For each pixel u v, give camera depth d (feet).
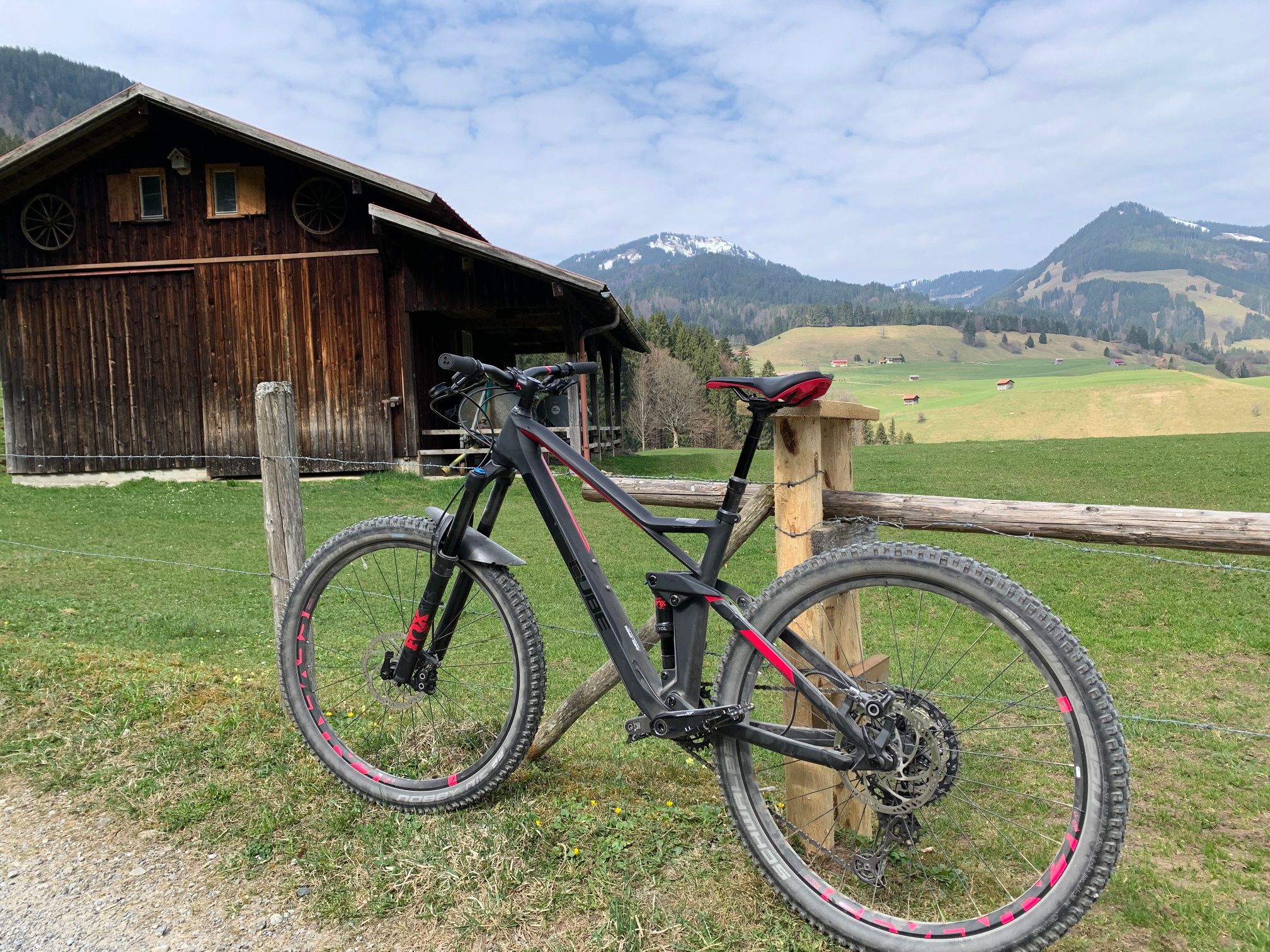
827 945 6.61
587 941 6.64
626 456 79.61
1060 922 5.88
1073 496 45.03
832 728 7.20
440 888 7.32
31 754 9.96
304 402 49.29
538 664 8.46
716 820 8.32
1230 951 6.82
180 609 22.35
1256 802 10.04
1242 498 41.68
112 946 6.83
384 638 9.35
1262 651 17.42
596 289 45.96
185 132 48.32
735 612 7.08
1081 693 5.87
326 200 48.29
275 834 8.31
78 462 49.98
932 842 8.38
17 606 21.07
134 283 49.47
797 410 7.57
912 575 6.53
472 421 8.99
